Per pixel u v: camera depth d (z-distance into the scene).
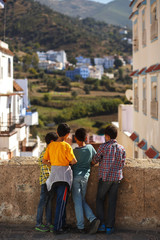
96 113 109.75
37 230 4.71
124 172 4.78
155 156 12.62
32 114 31.22
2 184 4.86
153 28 13.64
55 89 150.50
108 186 4.49
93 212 4.86
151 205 4.75
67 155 4.39
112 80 185.12
